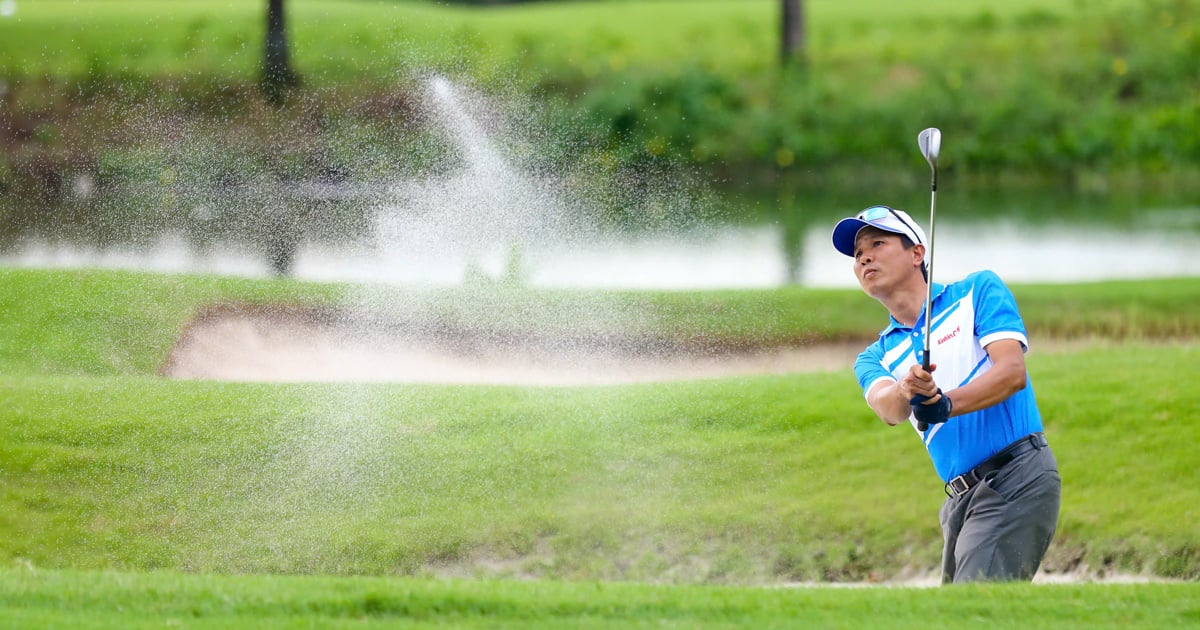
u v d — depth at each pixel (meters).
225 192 61.06
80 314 35.88
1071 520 26.45
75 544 24.25
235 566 23.89
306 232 50.12
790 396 31.75
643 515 26.08
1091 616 14.97
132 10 105.00
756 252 59.31
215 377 33.16
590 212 61.97
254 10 106.75
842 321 41.56
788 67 102.25
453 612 15.05
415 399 30.50
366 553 24.36
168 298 37.28
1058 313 41.41
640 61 107.31
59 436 27.66
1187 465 27.97
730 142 92.62
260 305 36.75
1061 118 93.25
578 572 24.56
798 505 26.88
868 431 29.97
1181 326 40.28
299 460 27.14
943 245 62.28
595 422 29.64
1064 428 29.80
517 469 27.22
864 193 84.06
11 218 55.38
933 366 16.86
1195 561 25.41
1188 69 99.56
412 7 116.94
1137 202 77.88
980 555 17.34
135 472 26.45
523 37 113.81
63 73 91.25
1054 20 111.62
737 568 25.09
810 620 14.77
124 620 14.48
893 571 25.56
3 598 15.36
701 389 31.97
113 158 72.00
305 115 84.44
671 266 53.75
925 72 103.12
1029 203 78.38
